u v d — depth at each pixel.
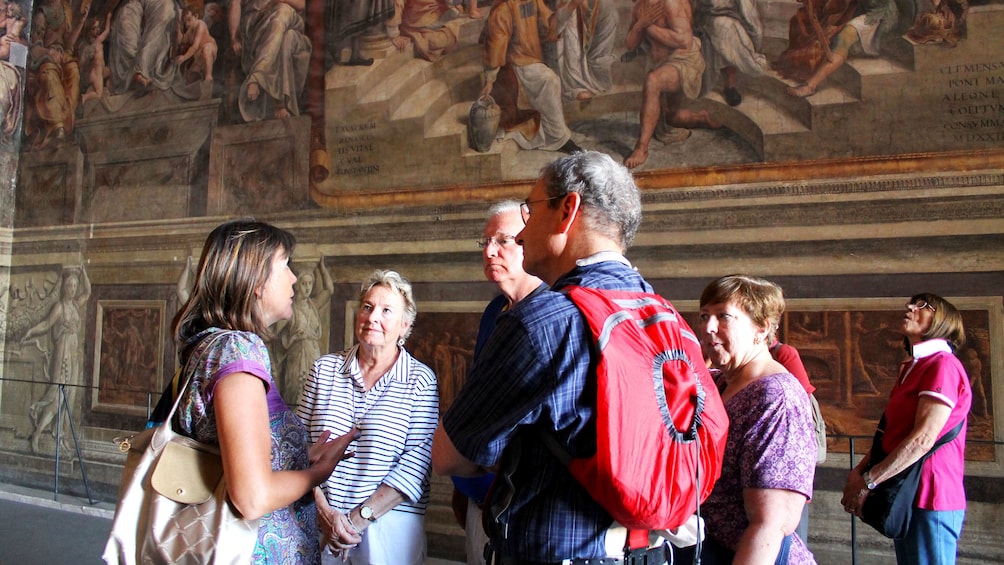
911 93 5.27
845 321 5.28
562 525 1.46
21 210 9.49
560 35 6.51
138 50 8.88
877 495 3.44
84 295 8.91
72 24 9.39
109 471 8.38
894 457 3.36
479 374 1.48
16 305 9.36
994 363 4.85
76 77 9.28
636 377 1.41
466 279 6.70
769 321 2.26
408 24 7.25
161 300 8.39
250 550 1.79
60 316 9.02
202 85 8.40
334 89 7.58
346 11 7.59
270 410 2.03
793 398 2.02
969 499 4.83
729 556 2.06
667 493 1.40
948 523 3.39
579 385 1.42
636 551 1.54
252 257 2.00
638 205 1.69
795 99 5.62
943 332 3.58
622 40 6.26
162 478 1.79
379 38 7.39
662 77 6.08
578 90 6.41
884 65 5.37
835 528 5.11
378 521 3.12
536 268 1.73
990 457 4.80
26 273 9.36
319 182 7.56
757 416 2.00
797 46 5.66
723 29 5.89
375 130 7.32
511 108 6.68
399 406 3.28
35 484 8.81
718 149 5.84
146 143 8.71
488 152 6.75
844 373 5.24
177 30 8.63
